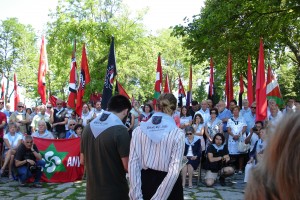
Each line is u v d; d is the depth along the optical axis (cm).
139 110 1178
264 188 105
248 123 1027
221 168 860
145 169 316
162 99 326
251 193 109
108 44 2442
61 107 1158
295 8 1140
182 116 1097
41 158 886
